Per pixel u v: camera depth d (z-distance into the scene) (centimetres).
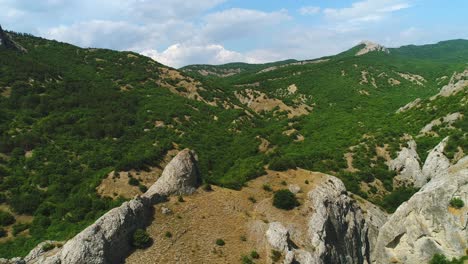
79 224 5909
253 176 6188
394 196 7050
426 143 8681
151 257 4106
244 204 5375
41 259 3991
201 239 4525
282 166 6438
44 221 6125
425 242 4838
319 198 5562
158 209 4753
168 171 5288
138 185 7131
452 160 7081
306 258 4547
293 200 5469
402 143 8612
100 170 7631
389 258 5206
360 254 5644
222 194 5462
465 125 8506
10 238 5850
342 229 5506
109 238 4000
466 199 4619
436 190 4838
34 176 7219
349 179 7562
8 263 3962
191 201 5109
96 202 6462
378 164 8175
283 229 4766
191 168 5394
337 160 8356
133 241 4194
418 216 4947
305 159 8450
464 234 4512
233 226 4912
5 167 7350
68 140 8744
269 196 5672
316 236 5022
